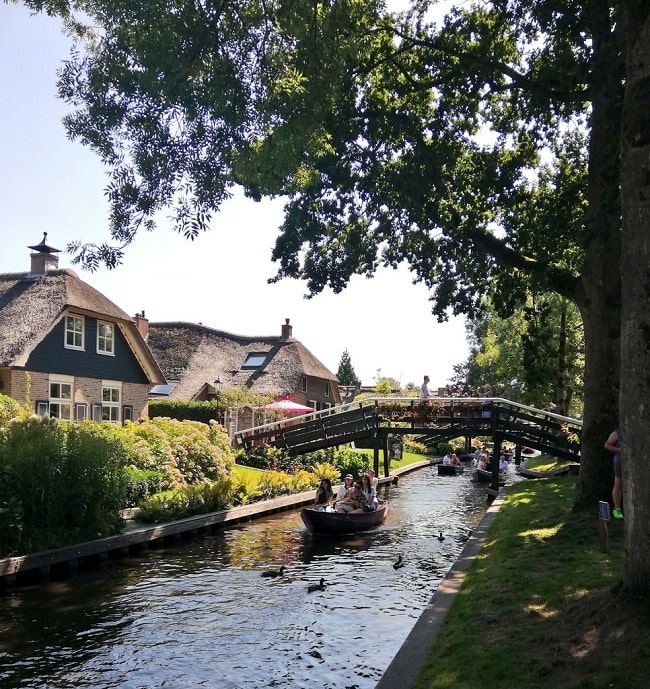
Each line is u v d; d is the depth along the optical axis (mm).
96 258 9672
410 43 14609
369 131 14672
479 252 15242
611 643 5398
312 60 9578
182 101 9023
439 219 14398
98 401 30188
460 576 9289
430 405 26062
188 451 21469
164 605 10680
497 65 13703
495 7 13383
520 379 35656
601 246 10773
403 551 15336
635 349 5719
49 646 8742
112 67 9148
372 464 34969
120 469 14547
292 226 15047
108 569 13164
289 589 11758
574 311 29234
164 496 17750
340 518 17172
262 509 20203
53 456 13023
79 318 29250
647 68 5770
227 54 9250
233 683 7547
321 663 8148
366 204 15078
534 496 17125
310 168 11773
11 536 11891
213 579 12477
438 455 52000
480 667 5527
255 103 9406
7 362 24984
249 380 43438
